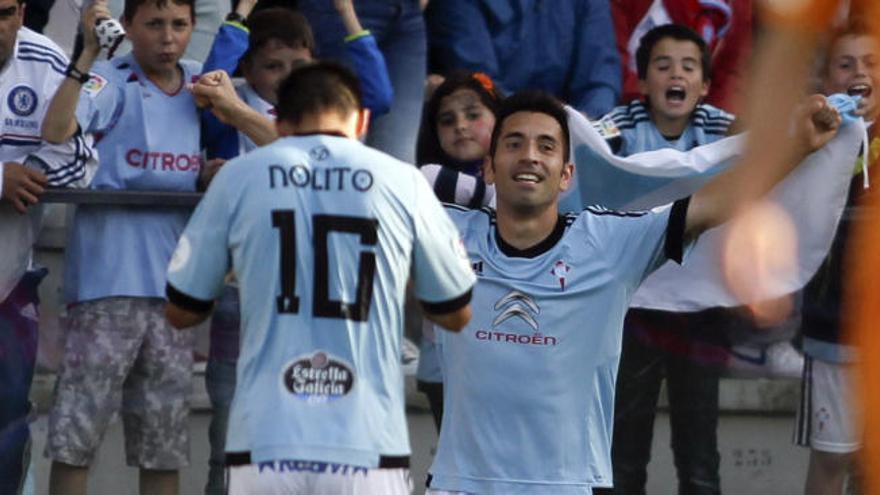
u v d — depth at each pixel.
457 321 15.60
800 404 20.23
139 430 19.09
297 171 15.05
